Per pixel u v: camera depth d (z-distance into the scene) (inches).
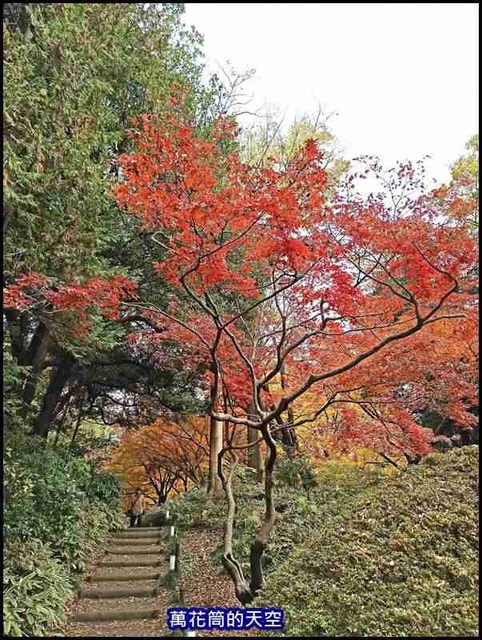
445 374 353.7
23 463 326.6
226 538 279.6
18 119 262.1
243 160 509.7
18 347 402.6
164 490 942.4
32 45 278.8
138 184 254.4
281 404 257.4
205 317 377.1
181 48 468.4
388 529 275.4
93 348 378.6
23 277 267.3
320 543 276.1
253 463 610.2
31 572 259.9
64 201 288.5
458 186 334.6
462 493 306.2
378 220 265.7
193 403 548.1
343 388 360.5
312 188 253.8
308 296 271.0
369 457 503.5
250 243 277.9
